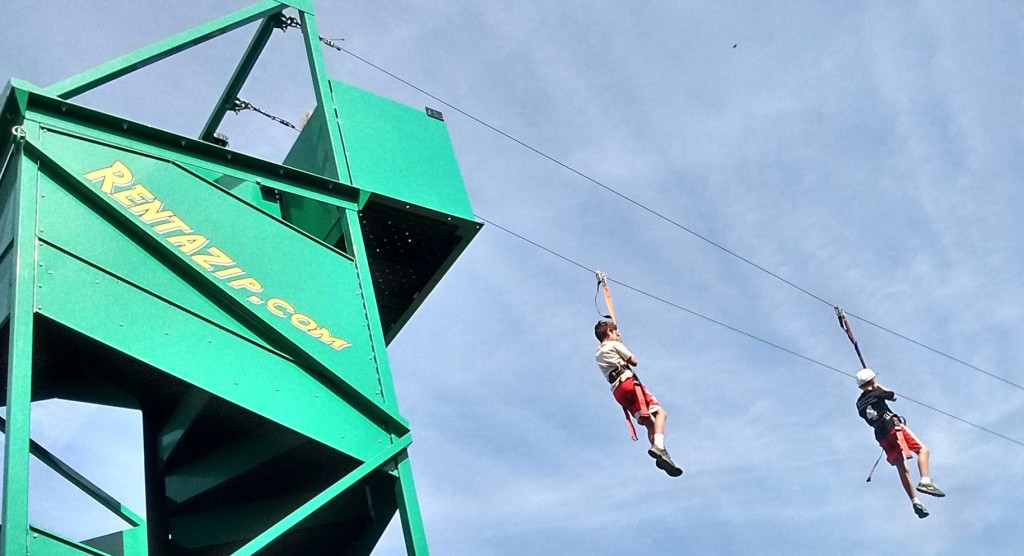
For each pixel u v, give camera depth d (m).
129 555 9.92
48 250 10.76
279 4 15.33
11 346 9.88
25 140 11.29
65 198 11.28
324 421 11.67
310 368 11.98
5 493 9.10
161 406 11.75
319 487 12.13
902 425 16.92
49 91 12.17
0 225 11.52
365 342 12.60
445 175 15.10
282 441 11.65
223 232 12.31
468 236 14.83
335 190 13.80
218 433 11.75
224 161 13.04
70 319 10.46
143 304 11.13
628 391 14.50
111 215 11.51
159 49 13.47
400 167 14.70
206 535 12.01
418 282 15.41
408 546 11.31
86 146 11.85
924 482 16.52
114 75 12.95
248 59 15.77
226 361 11.38
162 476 12.14
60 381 11.03
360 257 13.30
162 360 10.91
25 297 10.25
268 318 11.89
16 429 9.46
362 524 12.30
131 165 12.07
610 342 14.93
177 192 12.25
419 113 15.84
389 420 12.05
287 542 12.34
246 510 12.18
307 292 12.53
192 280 11.70
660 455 14.05
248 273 12.19
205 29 14.10
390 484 12.03
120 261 11.25
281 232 12.86
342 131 14.66
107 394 11.23
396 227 14.50
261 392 11.41
